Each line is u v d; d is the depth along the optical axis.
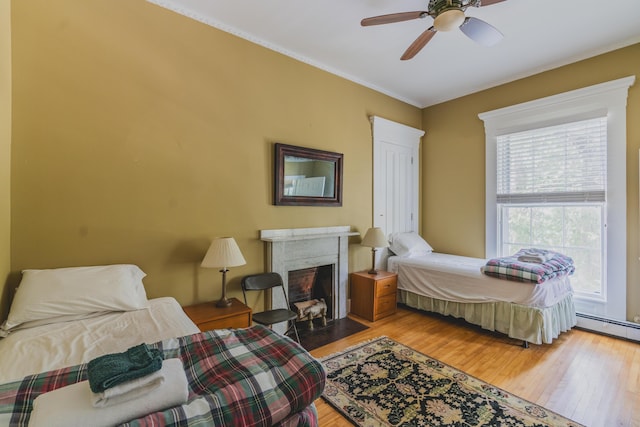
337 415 1.81
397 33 2.71
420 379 2.17
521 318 2.70
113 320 1.66
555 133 3.30
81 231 2.00
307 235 3.12
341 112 3.50
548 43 2.84
